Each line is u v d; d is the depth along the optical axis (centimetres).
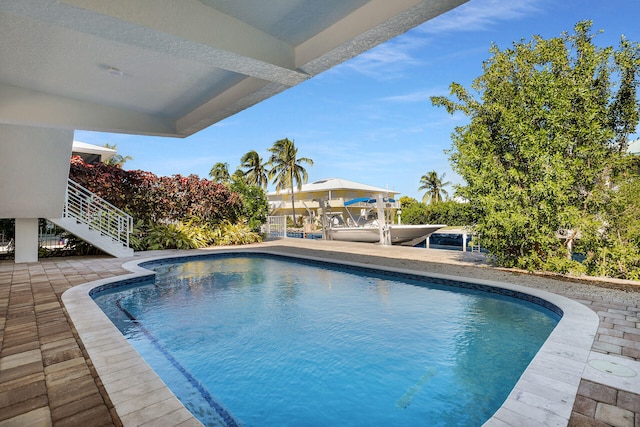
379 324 511
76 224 979
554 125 677
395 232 1566
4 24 305
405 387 338
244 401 317
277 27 310
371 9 275
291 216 3622
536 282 637
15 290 595
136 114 579
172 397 248
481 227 789
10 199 787
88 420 220
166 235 1270
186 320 536
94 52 367
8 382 269
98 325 406
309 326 505
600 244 685
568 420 222
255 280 825
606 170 682
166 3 256
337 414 297
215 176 3897
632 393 254
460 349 421
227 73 431
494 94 778
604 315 438
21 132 639
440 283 703
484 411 299
